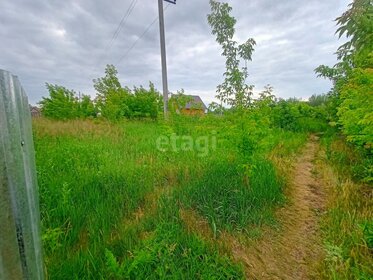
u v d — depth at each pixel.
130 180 3.83
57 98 12.62
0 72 0.69
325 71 8.72
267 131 4.03
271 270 2.49
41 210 2.76
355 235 2.68
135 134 8.46
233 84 4.00
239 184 3.82
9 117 0.73
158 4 9.95
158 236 2.49
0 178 0.65
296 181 4.86
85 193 3.28
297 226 3.29
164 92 9.86
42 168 3.94
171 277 2.02
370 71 3.23
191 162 4.93
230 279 2.19
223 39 4.09
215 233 2.79
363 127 4.28
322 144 8.29
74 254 2.18
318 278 2.35
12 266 0.70
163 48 9.90
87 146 5.86
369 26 2.80
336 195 3.88
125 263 1.96
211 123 4.59
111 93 14.94
